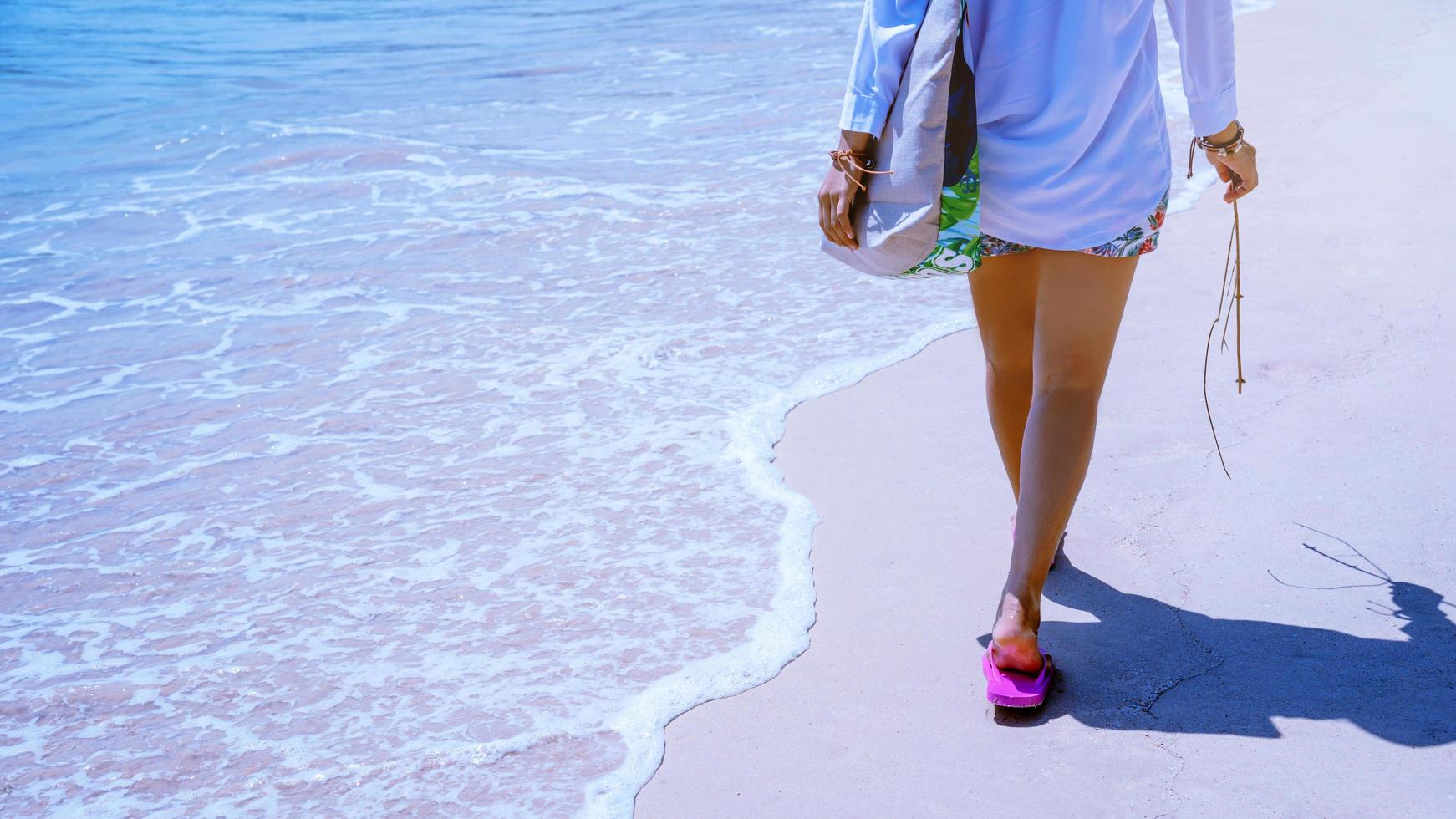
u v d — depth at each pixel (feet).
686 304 15.66
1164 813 6.88
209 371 14.44
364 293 16.78
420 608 9.55
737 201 19.97
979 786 7.22
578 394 13.25
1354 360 12.10
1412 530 9.35
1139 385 12.10
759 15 39.81
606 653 8.81
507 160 23.44
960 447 11.45
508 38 38.09
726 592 9.47
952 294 15.52
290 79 33.06
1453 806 6.72
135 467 12.19
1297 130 20.20
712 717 8.02
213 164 24.45
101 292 17.33
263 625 9.47
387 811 7.34
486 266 17.65
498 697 8.39
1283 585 8.89
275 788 7.62
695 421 12.37
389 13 44.11
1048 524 7.87
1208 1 7.50
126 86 32.48
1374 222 15.61
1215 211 16.97
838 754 7.59
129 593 10.03
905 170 7.48
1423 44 25.57
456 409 13.10
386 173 22.98
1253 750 7.32
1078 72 7.23
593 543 10.31
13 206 21.80
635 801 7.30
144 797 7.62
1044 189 7.48
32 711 8.54
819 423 12.12
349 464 12.05
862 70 7.68
